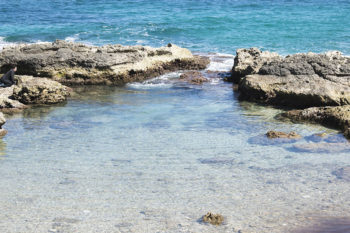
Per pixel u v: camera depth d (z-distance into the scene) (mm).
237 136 15297
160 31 41375
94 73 24484
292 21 45031
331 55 22344
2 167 12461
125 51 26359
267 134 15172
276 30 40781
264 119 17469
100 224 9133
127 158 13188
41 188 10992
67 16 52188
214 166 12484
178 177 11688
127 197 10469
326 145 14094
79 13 54625
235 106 19594
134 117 17812
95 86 24078
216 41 37062
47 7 61219
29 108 19500
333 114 16547
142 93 22172
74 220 9312
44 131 16031
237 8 56562
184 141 14781
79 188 11000
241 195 10523
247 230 8781
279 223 9023
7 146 14359
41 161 12969
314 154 13383
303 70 20969
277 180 11391
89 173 12000
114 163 12773
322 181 11258
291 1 61812
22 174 11938
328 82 19750
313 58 21500
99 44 36031
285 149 13883
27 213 9633
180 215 9523
